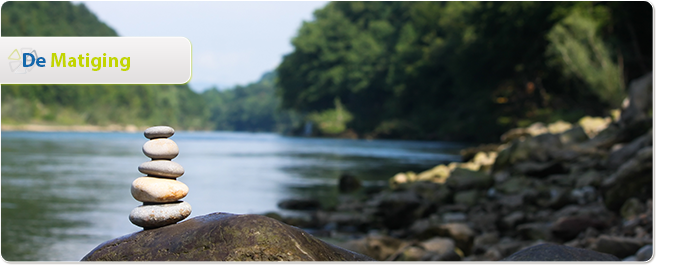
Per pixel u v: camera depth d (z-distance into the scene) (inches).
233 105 5211.6
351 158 810.8
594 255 90.4
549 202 278.1
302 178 514.0
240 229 71.4
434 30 1861.5
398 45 2047.2
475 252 197.5
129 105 3368.6
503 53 1153.4
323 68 2436.0
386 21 2374.5
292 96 2610.7
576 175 316.5
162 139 80.5
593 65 861.8
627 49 876.0
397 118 1978.3
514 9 1049.5
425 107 1825.8
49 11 3225.9
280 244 70.1
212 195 376.2
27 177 460.8
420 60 1795.0
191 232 73.7
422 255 171.2
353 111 2357.3
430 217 284.0
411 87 1895.9
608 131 404.8
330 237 250.4
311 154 914.1
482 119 1357.0
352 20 2506.2
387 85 2137.1
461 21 1561.3
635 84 399.2
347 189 438.3
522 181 341.7
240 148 1093.1
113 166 579.8
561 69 970.1
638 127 366.3
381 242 196.2
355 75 2249.0
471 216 284.7
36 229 241.4
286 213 316.2
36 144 1040.8
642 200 221.1
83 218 271.3
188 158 756.0
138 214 76.9
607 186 233.3
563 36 892.0
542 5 1003.9
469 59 1296.8
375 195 398.6
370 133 2085.4
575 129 438.6
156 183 77.5
